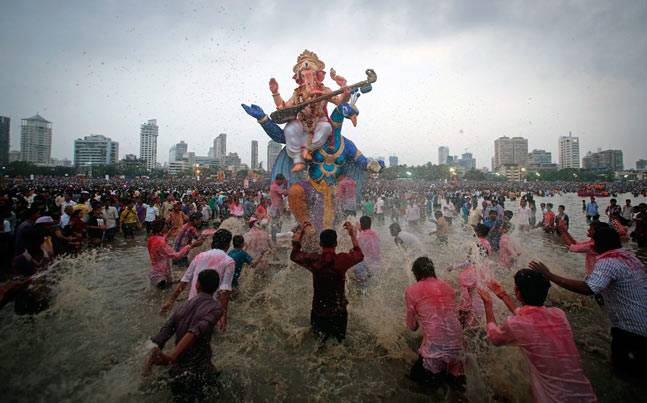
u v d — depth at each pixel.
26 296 4.78
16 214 9.48
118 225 13.40
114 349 4.03
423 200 19.91
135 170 114.62
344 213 8.09
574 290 3.48
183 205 14.16
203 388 3.04
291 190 7.25
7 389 3.29
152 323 4.73
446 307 3.31
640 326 3.33
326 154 7.84
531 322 2.53
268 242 6.75
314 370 3.65
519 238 11.97
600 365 3.75
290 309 5.18
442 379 3.23
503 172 140.25
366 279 5.74
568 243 5.25
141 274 7.18
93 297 5.68
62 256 7.68
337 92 7.29
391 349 3.99
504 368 3.55
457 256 8.07
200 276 3.09
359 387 3.37
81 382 3.41
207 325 2.89
